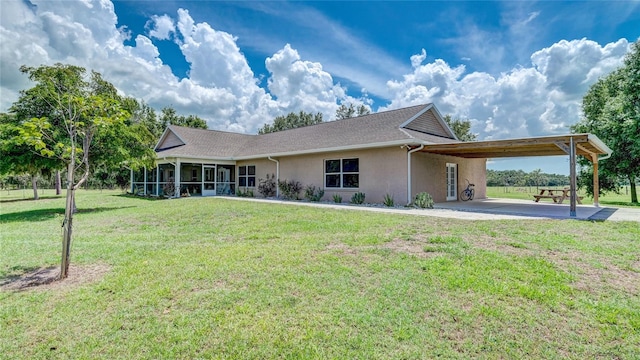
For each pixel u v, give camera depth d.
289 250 5.45
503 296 3.52
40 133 4.91
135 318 3.18
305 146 16.22
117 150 12.45
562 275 4.06
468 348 2.64
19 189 32.72
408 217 8.88
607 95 18.41
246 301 3.49
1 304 3.54
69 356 2.60
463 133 32.47
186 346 2.70
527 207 11.95
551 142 9.29
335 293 3.66
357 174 13.88
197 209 11.30
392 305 3.35
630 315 3.11
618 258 4.74
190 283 4.02
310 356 2.54
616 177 16.81
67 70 7.07
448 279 3.98
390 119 15.11
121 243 6.30
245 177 20.28
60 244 6.32
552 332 2.86
